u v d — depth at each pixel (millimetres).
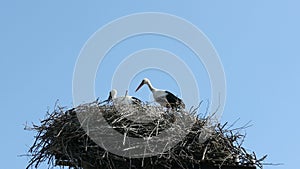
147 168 15992
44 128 16734
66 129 16312
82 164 16016
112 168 15945
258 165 16625
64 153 16047
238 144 16797
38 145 16578
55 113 16938
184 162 16094
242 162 16609
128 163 15977
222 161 16359
